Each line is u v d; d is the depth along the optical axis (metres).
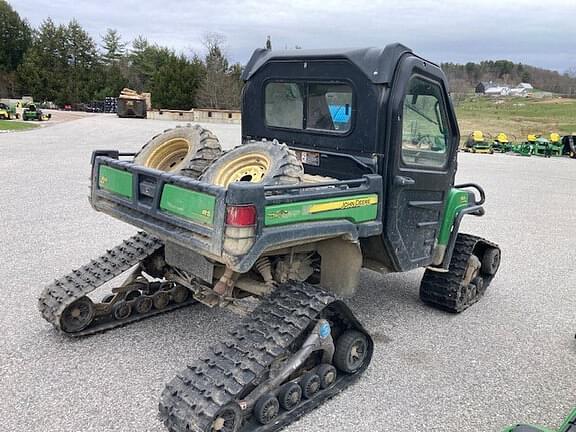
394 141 3.90
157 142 4.26
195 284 4.23
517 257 7.39
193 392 2.97
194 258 3.77
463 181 14.35
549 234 8.83
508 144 23.89
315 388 3.55
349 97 4.07
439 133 4.50
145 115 42.34
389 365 4.18
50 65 67.50
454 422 3.47
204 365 3.12
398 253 4.23
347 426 3.38
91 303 4.41
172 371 3.92
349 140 4.08
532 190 13.43
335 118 4.21
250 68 4.84
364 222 3.79
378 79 3.81
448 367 4.19
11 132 23.34
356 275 3.95
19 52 68.94
